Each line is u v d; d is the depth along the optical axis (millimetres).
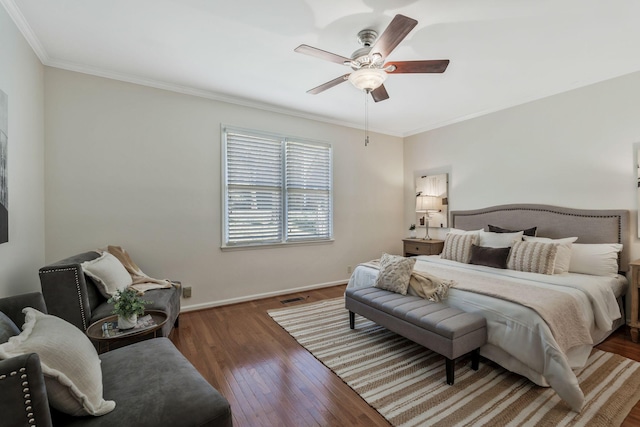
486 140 4168
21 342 990
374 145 5078
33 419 818
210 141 3576
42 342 1020
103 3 1977
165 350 1546
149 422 1036
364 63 2252
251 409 1774
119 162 3057
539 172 3617
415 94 3568
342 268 4719
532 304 2016
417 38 2383
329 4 1988
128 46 2514
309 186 4398
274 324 3086
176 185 3365
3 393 786
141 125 3168
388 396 1886
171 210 3336
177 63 2809
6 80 1956
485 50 2572
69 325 1265
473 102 3838
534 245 3033
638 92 2900
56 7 2012
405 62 2172
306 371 2193
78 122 2863
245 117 3816
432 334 2055
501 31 2295
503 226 3893
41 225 2621
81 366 1057
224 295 3686
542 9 2041
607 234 3039
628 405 1754
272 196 4062
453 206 4613
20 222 2176
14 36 2094
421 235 5102
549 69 2934
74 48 2545
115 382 1248
